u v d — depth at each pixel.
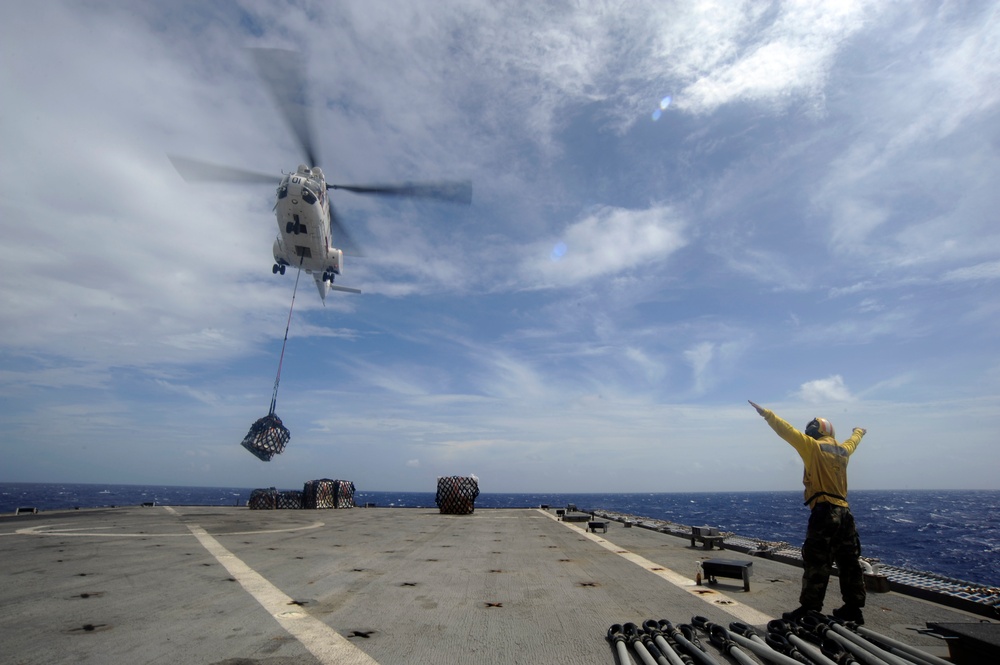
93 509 19.78
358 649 3.65
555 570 6.97
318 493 22.62
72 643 3.71
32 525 12.77
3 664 3.28
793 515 64.12
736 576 5.63
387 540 10.45
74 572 6.43
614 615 4.62
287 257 21.81
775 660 3.33
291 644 3.74
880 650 3.33
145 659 3.41
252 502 21.08
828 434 4.69
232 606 4.81
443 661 3.44
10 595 5.17
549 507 24.70
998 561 24.05
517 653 3.60
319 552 8.52
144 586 5.66
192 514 17.38
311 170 21.03
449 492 20.25
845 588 4.30
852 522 4.33
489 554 8.51
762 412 4.83
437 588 5.75
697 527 9.66
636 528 14.05
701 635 4.02
